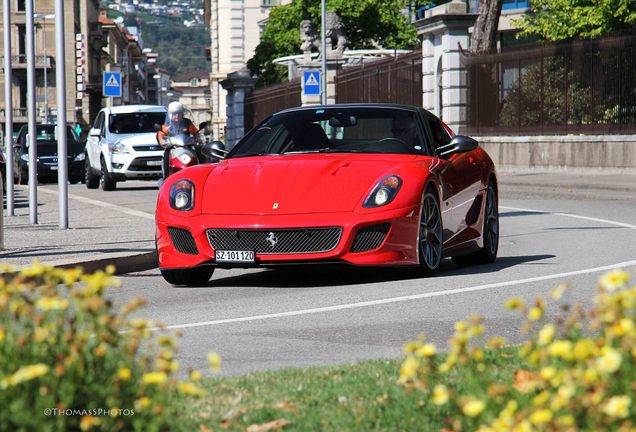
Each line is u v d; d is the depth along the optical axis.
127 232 17.77
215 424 5.40
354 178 11.62
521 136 38.03
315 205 11.35
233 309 10.22
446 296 10.59
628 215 20.25
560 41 36.12
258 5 122.00
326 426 5.33
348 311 9.83
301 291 11.37
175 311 10.21
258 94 63.53
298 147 12.73
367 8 83.50
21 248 15.46
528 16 47.28
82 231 18.19
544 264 13.16
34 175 20.38
